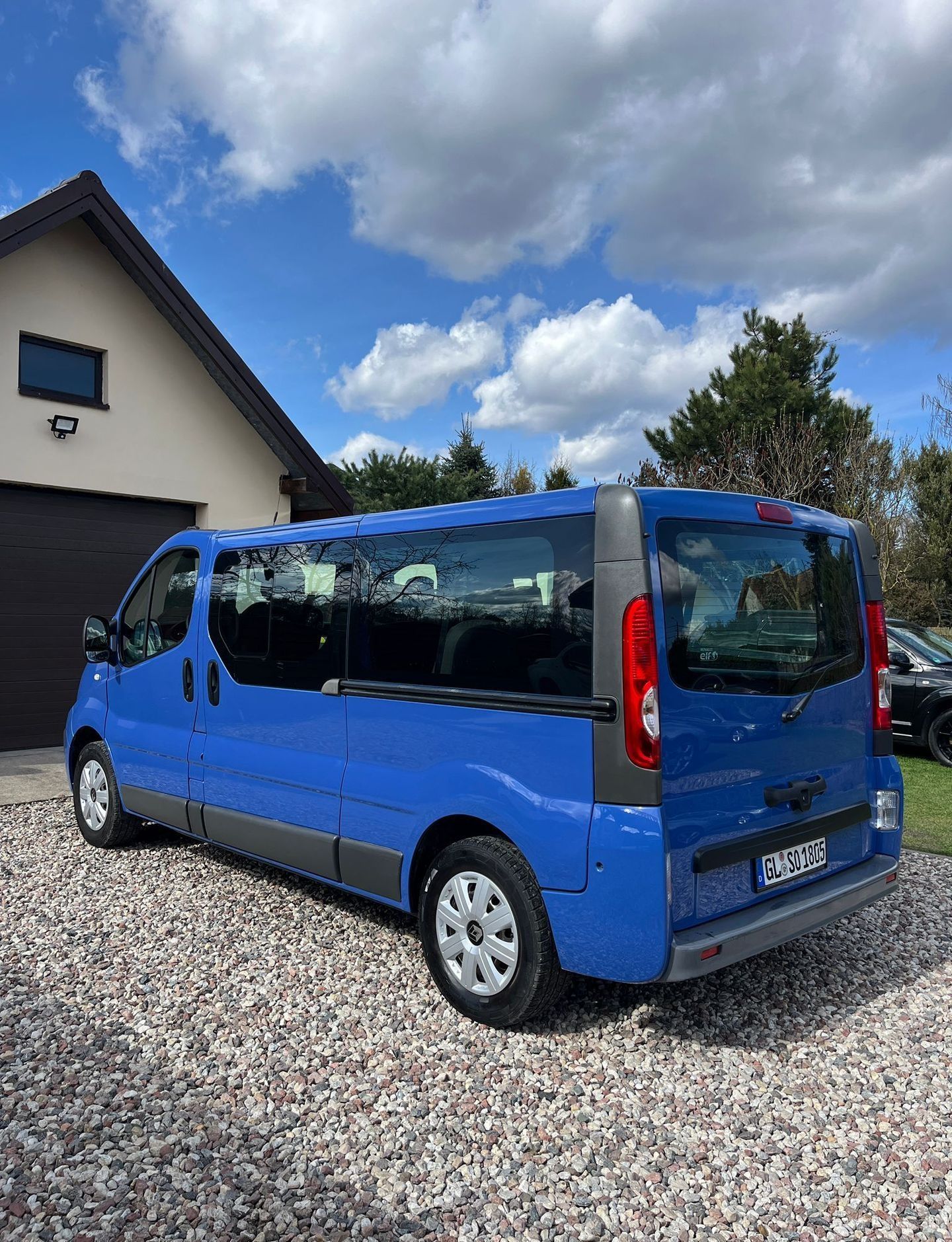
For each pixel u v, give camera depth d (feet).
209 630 15.93
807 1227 7.63
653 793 9.39
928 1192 8.09
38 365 30.73
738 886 10.39
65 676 31.37
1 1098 9.48
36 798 23.71
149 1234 7.48
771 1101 9.54
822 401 81.35
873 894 11.91
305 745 13.84
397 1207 7.84
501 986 10.84
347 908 15.49
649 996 12.08
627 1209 7.84
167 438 33.96
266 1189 8.04
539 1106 9.40
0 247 27.27
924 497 78.43
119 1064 10.20
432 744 11.73
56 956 13.34
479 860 11.04
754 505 11.32
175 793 16.71
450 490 95.55
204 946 13.71
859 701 12.47
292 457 36.68
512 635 10.86
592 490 10.25
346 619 13.28
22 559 30.32
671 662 9.75
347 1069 10.11
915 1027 11.30
